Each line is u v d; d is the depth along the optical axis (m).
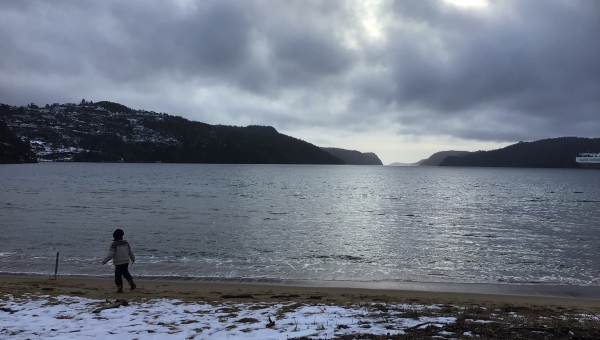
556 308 9.38
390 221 28.78
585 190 67.88
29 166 149.75
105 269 14.10
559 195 56.44
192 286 11.88
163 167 169.12
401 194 56.66
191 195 48.06
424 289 12.16
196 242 19.59
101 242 19.11
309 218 29.81
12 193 46.22
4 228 22.80
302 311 7.89
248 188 62.59
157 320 7.12
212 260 15.90
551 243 20.42
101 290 10.73
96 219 27.16
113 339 5.89
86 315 7.45
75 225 24.34
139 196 45.34
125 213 30.66
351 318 7.16
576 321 7.19
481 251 18.31
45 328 6.47
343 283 12.79
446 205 41.44
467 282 13.15
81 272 13.62
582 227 26.30
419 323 6.66
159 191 53.03
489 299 10.87
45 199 40.22
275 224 26.33
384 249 18.59
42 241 19.12
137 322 6.97
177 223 25.95
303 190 61.50
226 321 7.07
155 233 22.02
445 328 6.30
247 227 24.78
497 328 6.30
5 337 5.95
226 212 32.47
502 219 30.34
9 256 15.86
